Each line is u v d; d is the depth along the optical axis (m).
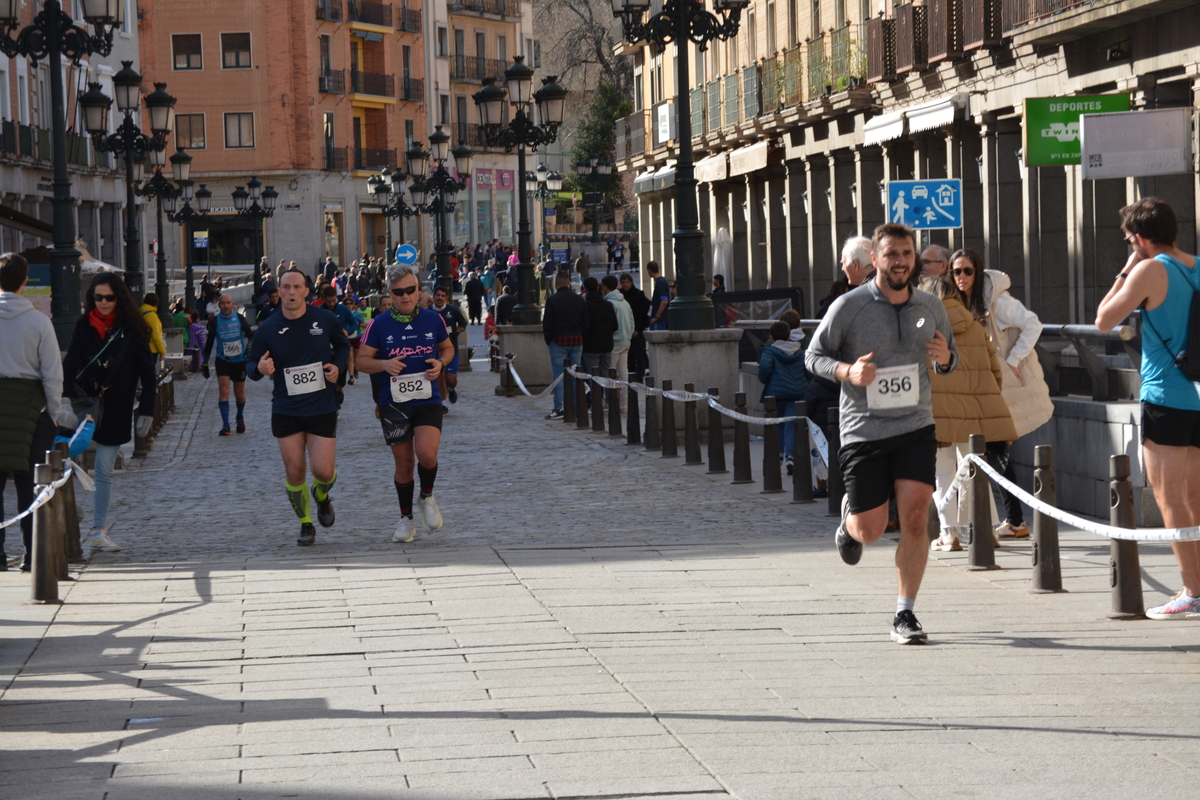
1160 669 9.16
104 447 15.74
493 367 48.19
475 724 8.20
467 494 19.80
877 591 12.02
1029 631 10.37
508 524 16.89
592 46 106.50
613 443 26.08
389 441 15.82
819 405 17.86
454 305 48.09
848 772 7.15
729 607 11.48
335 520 17.78
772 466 18.86
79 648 10.68
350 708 8.66
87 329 15.60
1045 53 32.41
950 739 7.70
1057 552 11.81
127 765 7.60
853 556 10.57
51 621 11.73
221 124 104.00
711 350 25.42
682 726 8.05
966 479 13.53
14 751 7.94
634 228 140.62
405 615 11.50
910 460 10.00
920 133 40.12
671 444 23.31
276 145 103.69
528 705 8.59
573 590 12.36
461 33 121.12
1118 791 6.81
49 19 25.44
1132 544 10.71
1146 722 7.93
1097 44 30.19
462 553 14.62
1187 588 10.70
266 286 62.31
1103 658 9.50
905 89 40.78
